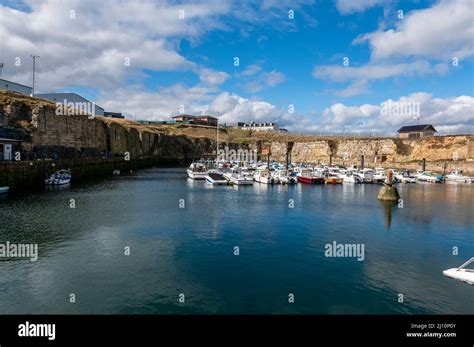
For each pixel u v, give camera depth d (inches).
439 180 2918.3
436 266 802.2
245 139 6599.4
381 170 3339.1
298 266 798.5
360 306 613.0
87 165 2878.9
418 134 4889.3
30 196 1748.3
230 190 2185.0
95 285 679.7
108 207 1489.9
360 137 5428.2
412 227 1176.8
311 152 5610.2
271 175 2689.5
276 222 1234.0
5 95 2637.8
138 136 5064.0
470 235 1074.1
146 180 2824.8
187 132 6633.9
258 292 663.1
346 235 1067.9
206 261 823.7
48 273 732.7
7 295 633.0
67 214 1316.4
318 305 615.2
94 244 936.9
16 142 2266.2
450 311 595.8
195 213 1382.9
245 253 885.2
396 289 681.0
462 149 4010.8
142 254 863.7
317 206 1587.1
